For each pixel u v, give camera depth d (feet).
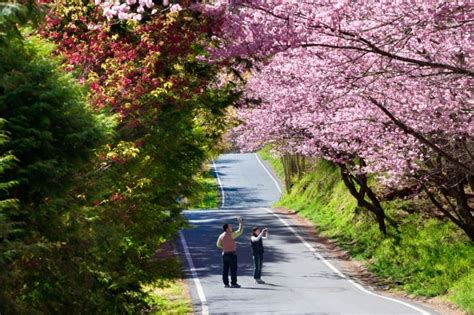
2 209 55.67
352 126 115.24
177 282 155.22
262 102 164.45
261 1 69.00
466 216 145.28
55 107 62.80
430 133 110.73
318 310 118.11
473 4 66.95
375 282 159.33
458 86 88.53
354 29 71.51
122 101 86.58
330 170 294.05
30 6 57.00
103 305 79.82
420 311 117.70
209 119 141.28
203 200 392.47
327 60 80.84
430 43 79.25
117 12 68.23
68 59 87.45
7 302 55.42
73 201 65.77
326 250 202.90
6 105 60.44
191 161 119.14
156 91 85.87
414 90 92.84
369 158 137.39
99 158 75.31
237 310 119.14
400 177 134.72
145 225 91.91
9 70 61.72
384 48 79.46
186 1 89.10
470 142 114.21
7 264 61.52
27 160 61.82
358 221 218.79
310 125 146.61
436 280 148.87
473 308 120.47
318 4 68.59
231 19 71.05
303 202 303.07
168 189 107.14
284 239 224.74
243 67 104.99
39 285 66.39
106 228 70.23
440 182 134.10
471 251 158.61
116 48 88.89
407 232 187.93
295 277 163.73
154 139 93.50
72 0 91.25
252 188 435.12
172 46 92.02
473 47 78.18
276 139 193.67
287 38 70.64
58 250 65.00
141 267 93.61
